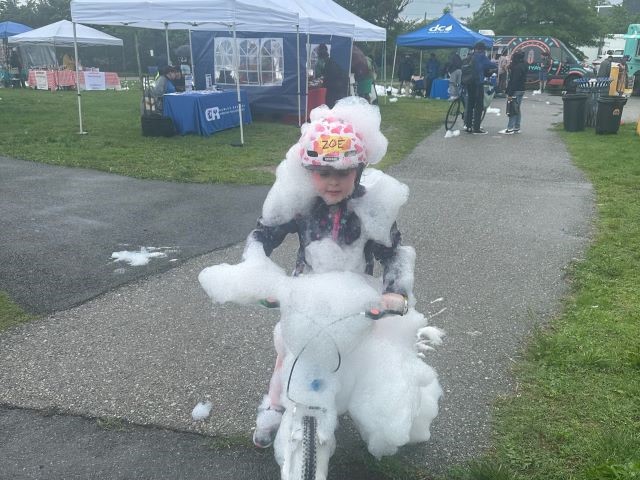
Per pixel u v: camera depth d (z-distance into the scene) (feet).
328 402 6.93
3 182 27.55
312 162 7.00
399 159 35.86
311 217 7.63
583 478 8.59
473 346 12.72
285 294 7.02
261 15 38.68
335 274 7.14
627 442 9.23
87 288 15.44
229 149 37.45
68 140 39.86
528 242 20.01
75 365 11.75
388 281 7.59
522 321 13.98
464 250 19.12
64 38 86.17
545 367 11.75
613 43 159.84
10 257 17.56
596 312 14.26
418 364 7.73
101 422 9.96
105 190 26.35
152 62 156.76
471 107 47.52
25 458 9.12
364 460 8.96
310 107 52.21
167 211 23.04
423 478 8.70
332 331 6.65
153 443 9.49
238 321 13.66
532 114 64.23
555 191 27.76
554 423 9.92
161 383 11.15
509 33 151.74
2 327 13.23
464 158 36.60
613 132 47.29
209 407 10.40
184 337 12.92
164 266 17.10
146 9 37.37
